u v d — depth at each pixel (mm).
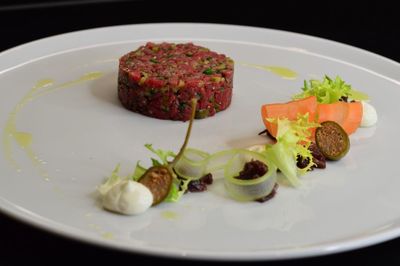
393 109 668
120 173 559
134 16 892
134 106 634
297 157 557
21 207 504
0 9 891
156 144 596
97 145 591
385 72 726
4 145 583
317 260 483
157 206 507
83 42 748
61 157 573
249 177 523
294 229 498
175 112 624
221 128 622
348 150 577
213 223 498
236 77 709
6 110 631
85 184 540
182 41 769
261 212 512
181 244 475
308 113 570
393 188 554
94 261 470
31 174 547
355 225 507
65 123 618
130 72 625
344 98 630
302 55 753
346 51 753
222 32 780
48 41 736
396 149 605
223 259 442
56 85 676
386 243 502
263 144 598
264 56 750
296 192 536
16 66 699
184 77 621
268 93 685
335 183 553
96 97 660
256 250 454
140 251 444
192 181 525
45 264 463
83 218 493
